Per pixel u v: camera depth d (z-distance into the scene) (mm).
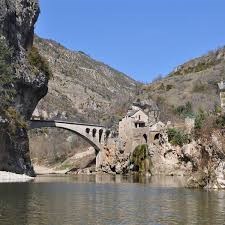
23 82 126688
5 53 113562
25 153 127000
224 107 94562
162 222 41062
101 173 180500
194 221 41219
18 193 67938
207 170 76000
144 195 66688
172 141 155500
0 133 108000
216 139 74000
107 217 43938
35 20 143125
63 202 56438
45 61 145750
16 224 39688
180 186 87812
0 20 116938
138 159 169125
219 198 58406
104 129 192000
